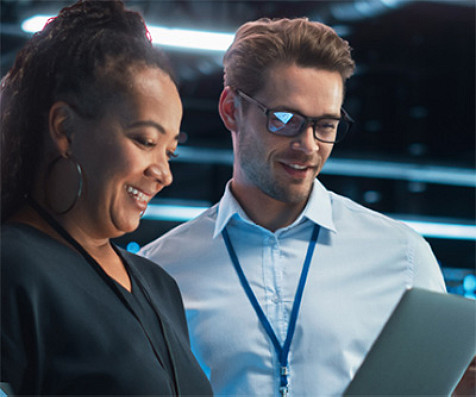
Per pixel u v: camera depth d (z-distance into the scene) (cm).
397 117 1148
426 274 195
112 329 119
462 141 1126
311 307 185
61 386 110
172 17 692
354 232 197
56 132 118
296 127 174
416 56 1037
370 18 790
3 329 106
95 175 120
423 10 861
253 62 179
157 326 133
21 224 119
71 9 124
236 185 197
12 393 105
